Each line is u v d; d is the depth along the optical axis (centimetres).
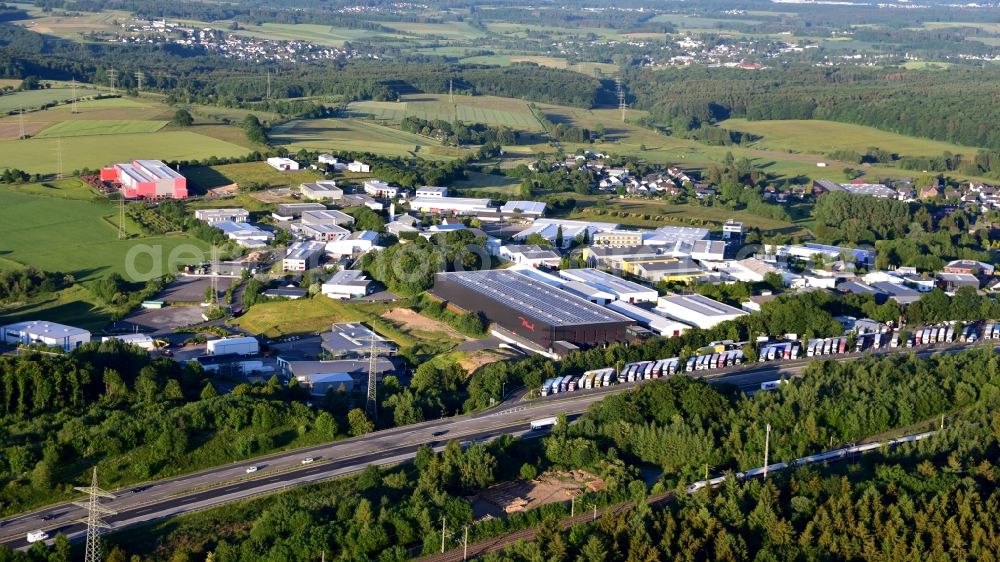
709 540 19662
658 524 19762
